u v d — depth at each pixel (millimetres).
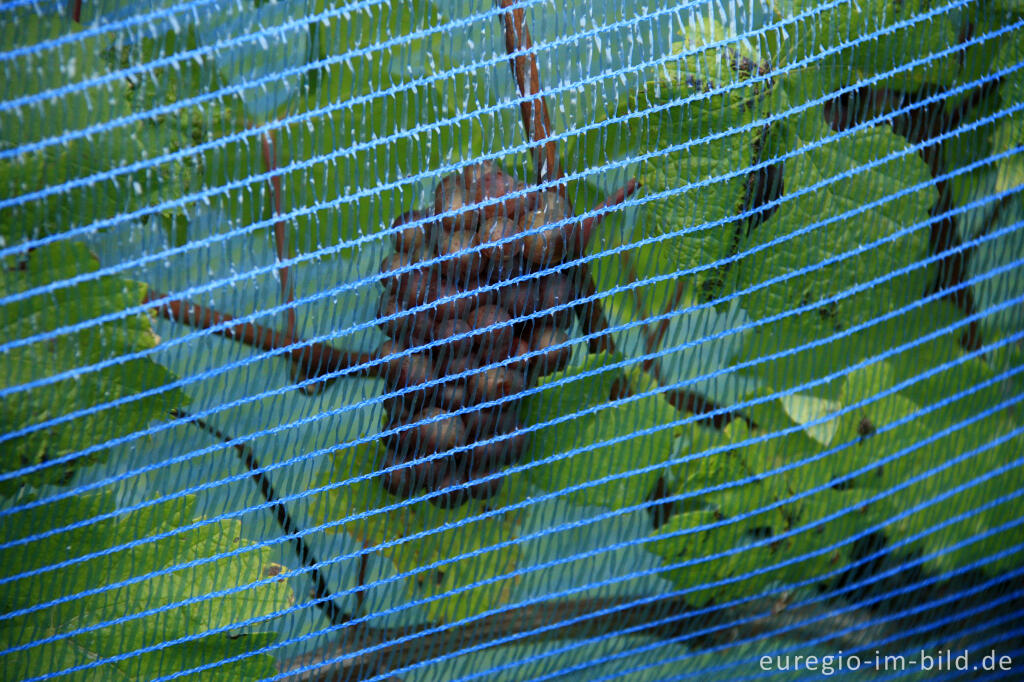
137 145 679
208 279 688
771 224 704
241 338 689
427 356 687
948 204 717
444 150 691
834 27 698
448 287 681
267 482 708
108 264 684
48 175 675
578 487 711
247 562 704
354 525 712
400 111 690
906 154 707
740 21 696
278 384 696
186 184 684
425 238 681
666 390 707
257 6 686
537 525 722
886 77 702
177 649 704
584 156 692
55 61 674
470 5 695
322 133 688
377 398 689
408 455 702
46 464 683
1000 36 710
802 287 711
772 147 701
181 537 699
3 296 676
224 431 702
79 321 680
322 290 691
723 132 691
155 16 675
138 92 678
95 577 697
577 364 702
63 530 691
